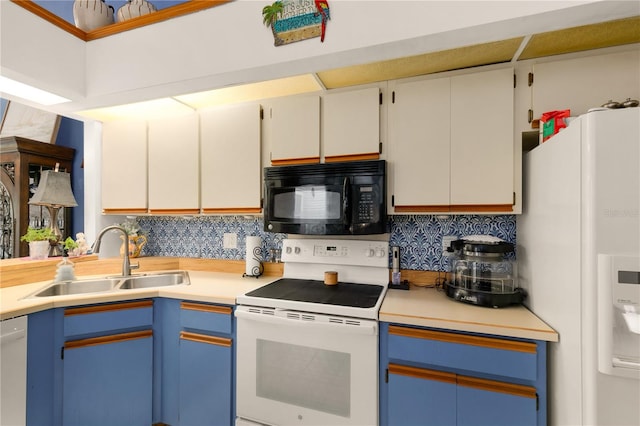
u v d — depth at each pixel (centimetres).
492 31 115
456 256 164
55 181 203
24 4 150
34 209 286
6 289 166
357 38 128
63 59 166
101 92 173
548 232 115
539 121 134
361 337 130
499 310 132
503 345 113
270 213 175
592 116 87
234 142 187
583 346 90
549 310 113
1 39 142
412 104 153
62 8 233
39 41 155
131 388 158
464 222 172
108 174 214
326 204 164
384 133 160
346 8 130
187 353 159
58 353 144
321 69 146
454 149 146
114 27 170
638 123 83
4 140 270
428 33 118
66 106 191
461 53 134
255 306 146
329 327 131
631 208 83
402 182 155
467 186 144
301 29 137
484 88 142
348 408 131
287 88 169
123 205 210
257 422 145
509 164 139
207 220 231
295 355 141
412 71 151
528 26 112
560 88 132
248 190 184
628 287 82
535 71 135
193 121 195
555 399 108
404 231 182
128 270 200
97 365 151
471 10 113
